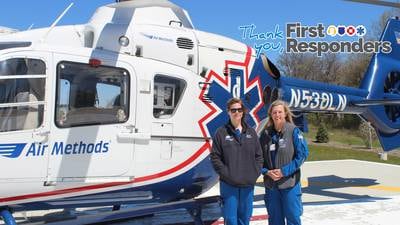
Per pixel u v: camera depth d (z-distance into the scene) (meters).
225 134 4.77
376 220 6.95
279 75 6.77
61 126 4.71
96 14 5.61
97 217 5.19
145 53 5.44
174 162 5.41
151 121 5.23
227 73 6.00
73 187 4.80
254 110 6.31
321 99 7.98
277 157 4.90
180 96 5.50
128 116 5.09
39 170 4.61
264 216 6.92
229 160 4.71
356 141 29.39
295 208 4.89
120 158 5.03
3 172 4.46
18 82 4.56
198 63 5.76
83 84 4.88
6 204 4.63
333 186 10.52
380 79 9.66
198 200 5.62
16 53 4.58
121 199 5.21
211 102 5.79
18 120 4.53
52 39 5.23
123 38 5.34
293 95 7.37
